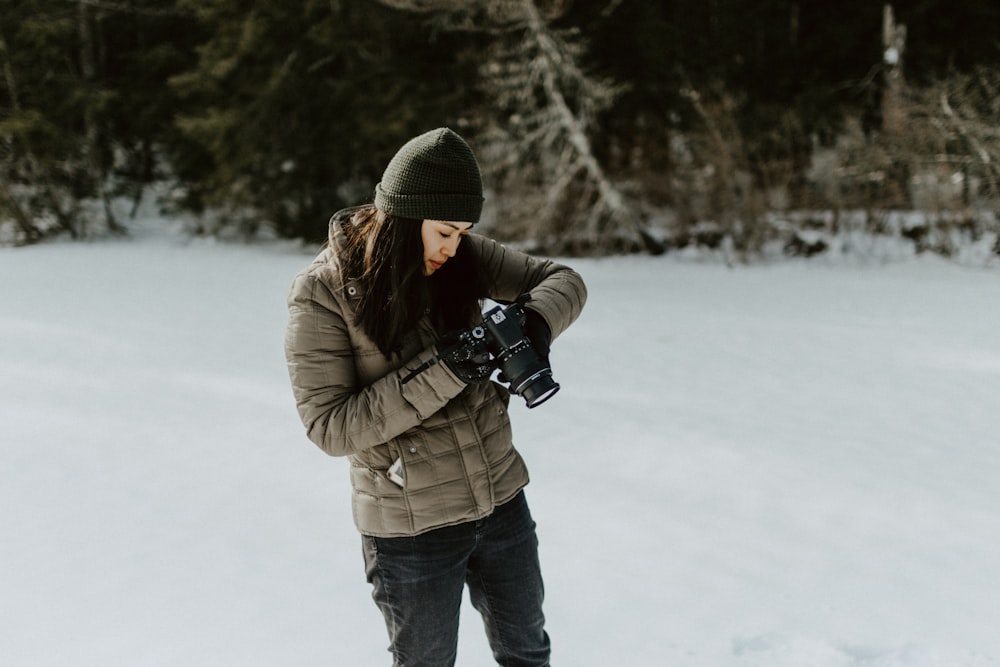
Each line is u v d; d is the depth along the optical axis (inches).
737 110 537.6
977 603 106.0
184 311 331.0
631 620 101.6
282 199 585.0
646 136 567.5
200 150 613.3
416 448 62.4
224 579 112.5
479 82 553.9
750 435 177.5
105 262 498.0
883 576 113.7
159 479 150.6
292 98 562.3
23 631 99.2
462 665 91.4
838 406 201.3
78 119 642.2
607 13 571.5
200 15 572.1
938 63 589.9
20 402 200.4
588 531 128.6
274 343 271.4
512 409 197.8
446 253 61.5
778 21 617.0
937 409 198.5
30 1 608.4
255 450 166.7
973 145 450.6
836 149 522.3
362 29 575.5
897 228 506.6
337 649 95.0
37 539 125.2
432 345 61.6
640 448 168.7
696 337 283.0
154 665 91.9
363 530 64.4
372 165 570.6
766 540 125.3
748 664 92.0
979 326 297.3
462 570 64.9
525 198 521.3
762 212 489.7
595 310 337.4
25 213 607.2
